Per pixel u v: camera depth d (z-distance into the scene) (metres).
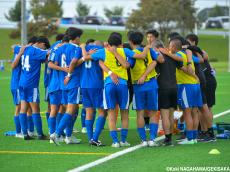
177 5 141.25
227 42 151.00
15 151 23.56
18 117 27.41
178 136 27.81
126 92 24.17
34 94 26.38
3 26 162.88
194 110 25.47
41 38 26.91
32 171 19.72
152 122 24.62
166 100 24.56
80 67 24.92
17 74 27.34
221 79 72.94
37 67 26.41
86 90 24.67
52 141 25.36
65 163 20.97
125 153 22.86
